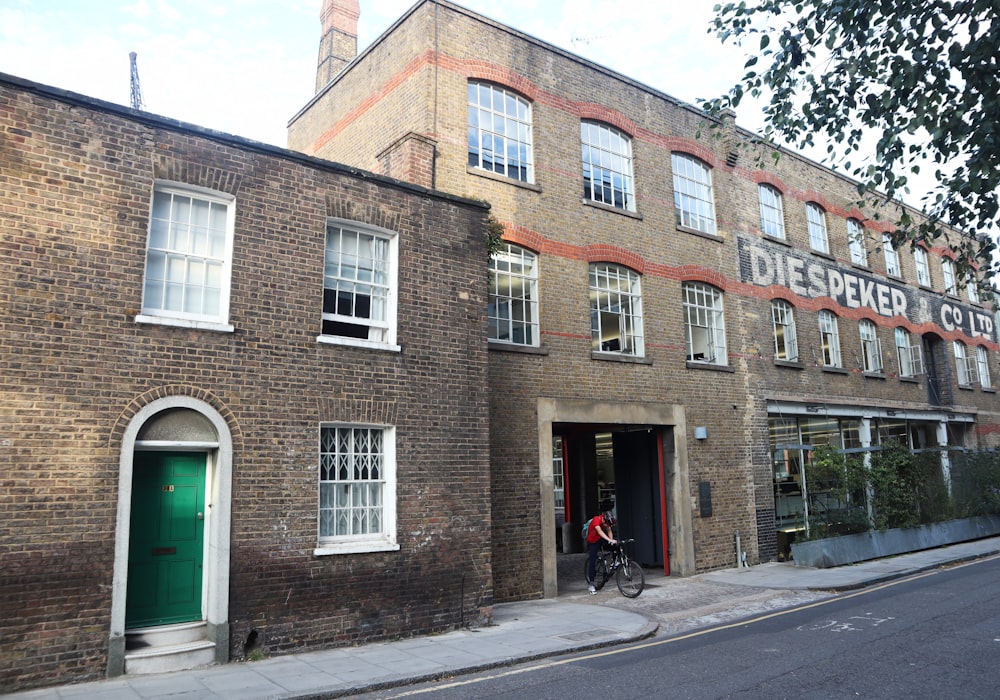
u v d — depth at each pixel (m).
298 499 8.94
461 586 10.24
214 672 7.68
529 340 14.05
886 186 6.48
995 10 5.61
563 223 14.94
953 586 12.91
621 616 11.13
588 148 15.95
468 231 11.36
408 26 14.41
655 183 16.95
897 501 18.31
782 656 8.17
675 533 15.66
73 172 7.90
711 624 10.61
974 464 21.86
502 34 14.95
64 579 7.25
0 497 7.03
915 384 23.97
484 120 14.40
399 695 7.01
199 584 8.45
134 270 8.15
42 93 7.79
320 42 19.98
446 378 10.66
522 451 13.29
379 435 10.07
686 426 16.16
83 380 7.65
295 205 9.53
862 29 6.24
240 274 8.92
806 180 21.41
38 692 6.85
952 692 6.55
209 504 8.58
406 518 9.88
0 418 7.13
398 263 10.45
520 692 7.02
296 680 7.35
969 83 5.85
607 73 16.53
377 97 15.27
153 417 8.15
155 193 8.64
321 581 8.95
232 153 9.08
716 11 6.81
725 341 17.64
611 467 20.75
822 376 20.09
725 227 18.28
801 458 18.12
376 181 10.33
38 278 7.54
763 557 17.03
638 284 16.11
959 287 7.65
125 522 7.67
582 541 20.28
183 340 8.38
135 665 7.54
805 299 20.27
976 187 6.14
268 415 8.87
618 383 15.07
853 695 6.57
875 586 13.66
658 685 7.11
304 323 9.36
